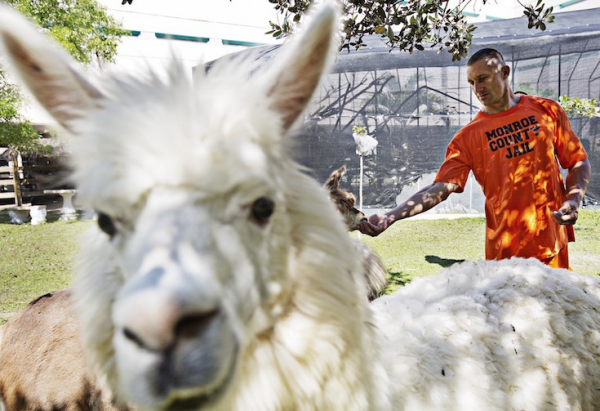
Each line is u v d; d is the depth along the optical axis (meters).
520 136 3.18
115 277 1.46
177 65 1.49
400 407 1.65
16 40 1.41
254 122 1.37
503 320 2.12
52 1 11.39
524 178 3.18
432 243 10.43
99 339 1.52
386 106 14.28
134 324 1.03
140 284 1.06
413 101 14.31
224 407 1.37
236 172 1.24
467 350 1.94
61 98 1.51
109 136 1.25
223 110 1.32
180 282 1.06
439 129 14.47
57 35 10.95
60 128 1.54
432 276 2.65
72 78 1.49
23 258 9.18
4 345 3.22
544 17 4.24
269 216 1.34
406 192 14.62
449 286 2.45
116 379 1.53
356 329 1.45
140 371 1.08
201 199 1.22
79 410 2.73
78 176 1.40
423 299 2.36
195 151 1.22
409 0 4.06
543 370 2.03
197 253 1.15
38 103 1.50
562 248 3.30
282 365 1.38
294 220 1.46
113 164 1.24
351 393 1.40
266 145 1.41
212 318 1.11
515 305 2.20
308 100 1.52
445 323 2.06
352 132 14.06
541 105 3.30
